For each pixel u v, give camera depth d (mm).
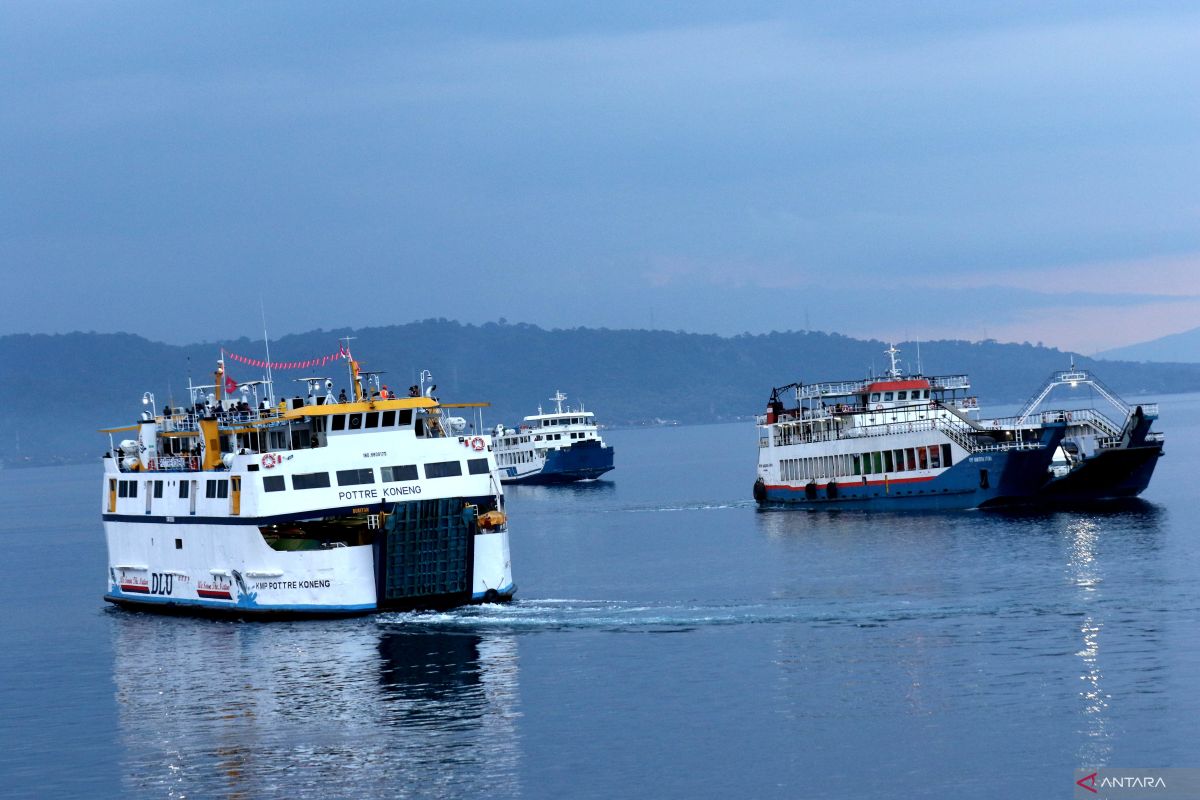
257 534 82000
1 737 65688
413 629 79688
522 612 83750
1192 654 67750
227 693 69500
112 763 60500
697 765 56156
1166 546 102188
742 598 89312
